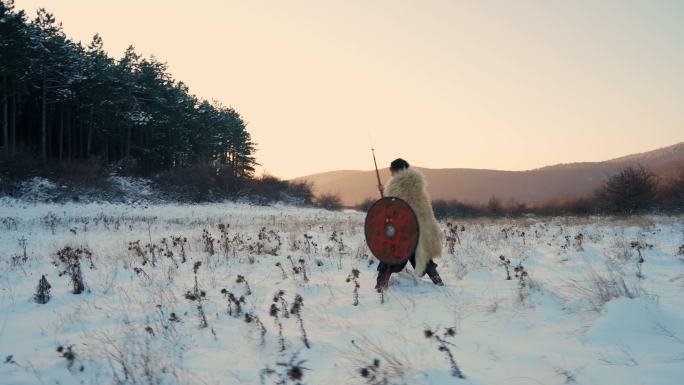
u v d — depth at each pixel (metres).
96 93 42.84
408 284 5.80
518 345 3.52
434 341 3.69
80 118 44.09
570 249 7.83
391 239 5.53
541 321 4.02
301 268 6.79
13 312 5.21
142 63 50.50
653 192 26.16
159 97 51.34
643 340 3.23
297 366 3.35
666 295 4.36
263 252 8.77
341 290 5.63
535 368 3.08
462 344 3.60
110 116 44.66
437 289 5.46
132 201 34.53
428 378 3.01
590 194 35.69
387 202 5.61
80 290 6.01
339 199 59.91
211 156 65.50
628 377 2.77
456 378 3.00
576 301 4.36
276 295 5.25
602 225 14.56
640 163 27.41
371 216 5.68
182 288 5.98
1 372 3.43
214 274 6.87
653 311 3.54
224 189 46.09
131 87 47.81
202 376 3.25
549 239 10.19
